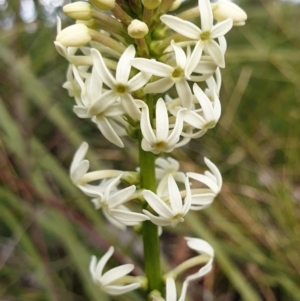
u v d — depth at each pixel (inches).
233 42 6.4
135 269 4.0
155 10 2.3
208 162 2.5
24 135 4.7
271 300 4.3
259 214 4.8
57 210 4.2
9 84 5.2
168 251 5.0
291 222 4.5
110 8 2.2
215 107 2.3
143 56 2.2
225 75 5.9
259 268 4.4
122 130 2.6
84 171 2.5
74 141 4.4
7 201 4.4
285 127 5.6
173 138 2.1
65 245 4.1
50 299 3.9
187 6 4.1
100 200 2.4
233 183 5.2
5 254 4.4
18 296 4.3
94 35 2.3
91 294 3.7
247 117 5.8
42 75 5.7
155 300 2.5
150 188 2.4
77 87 2.4
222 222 4.3
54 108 4.5
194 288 4.5
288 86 5.9
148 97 2.3
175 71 2.1
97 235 4.2
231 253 4.1
